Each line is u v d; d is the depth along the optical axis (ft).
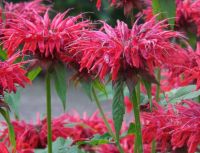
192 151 1.62
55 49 1.67
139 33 1.59
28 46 1.68
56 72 1.67
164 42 1.55
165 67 1.87
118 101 1.57
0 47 1.81
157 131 1.74
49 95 1.72
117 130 1.57
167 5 1.75
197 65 1.73
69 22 1.72
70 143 1.91
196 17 2.08
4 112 1.67
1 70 1.60
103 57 1.55
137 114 1.63
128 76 1.56
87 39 1.60
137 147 1.66
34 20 1.87
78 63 1.70
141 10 1.92
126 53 1.54
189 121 1.63
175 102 1.83
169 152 1.81
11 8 2.01
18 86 1.83
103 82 1.71
